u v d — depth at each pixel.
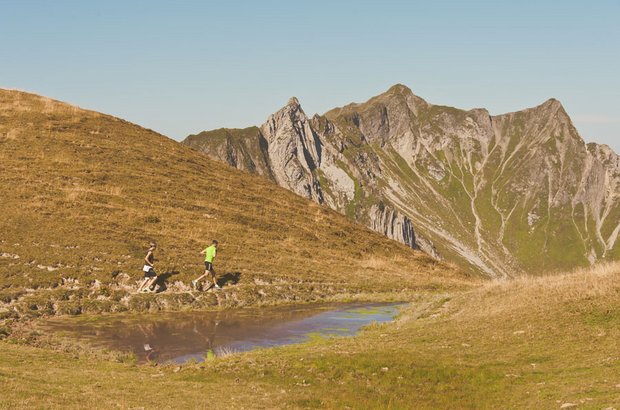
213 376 20.30
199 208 56.34
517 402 16.22
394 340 24.86
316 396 17.70
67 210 47.53
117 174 58.09
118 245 42.59
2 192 47.94
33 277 35.50
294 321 33.12
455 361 20.34
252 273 43.22
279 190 71.38
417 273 55.59
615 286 26.05
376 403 17.12
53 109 70.69
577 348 20.39
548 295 27.42
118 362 22.88
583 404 14.62
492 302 30.02
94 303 34.03
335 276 47.81
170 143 74.12
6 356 21.27
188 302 36.66
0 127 62.00
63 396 15.39
